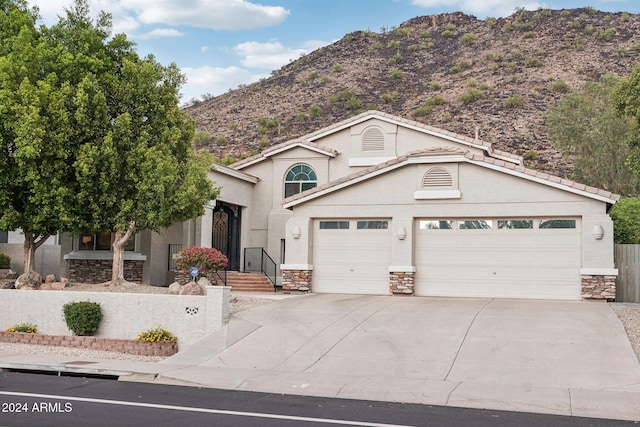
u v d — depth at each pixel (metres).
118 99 20.08
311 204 22.91
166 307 16.02
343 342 14.66
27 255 19.89
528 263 20.62
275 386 11.62
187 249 20.53
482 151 26.28
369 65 95.44
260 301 19.39
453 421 9.23
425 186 21.64
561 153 50.94
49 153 18.47
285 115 78.94
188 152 21.27
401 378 12.12
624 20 94.06
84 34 20.19
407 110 73.69
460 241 21.39
